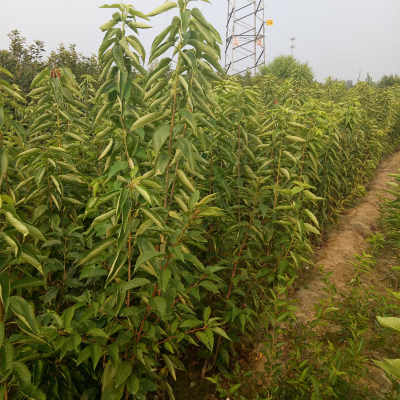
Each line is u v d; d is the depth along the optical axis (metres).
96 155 2.61
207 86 1.88
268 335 2.08
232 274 2.48
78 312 1.65
